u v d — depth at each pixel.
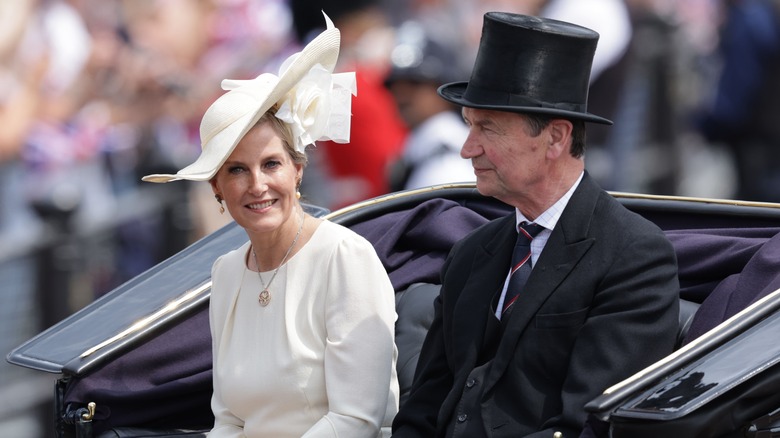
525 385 13.64
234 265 15.36
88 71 28.88
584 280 13.58
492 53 13.84
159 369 16.47
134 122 29.28
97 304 17.58
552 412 13.55
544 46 13.67
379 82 28.34
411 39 26.95
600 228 13.75
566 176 13.97
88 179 28.80
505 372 13.77
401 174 26.97
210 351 16.70
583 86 13.95
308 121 14.62
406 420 14.47
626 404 12.27
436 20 29.75
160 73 29.38
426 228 17.45
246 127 14.16
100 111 29.00
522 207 14.16
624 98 32.47
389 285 14.91
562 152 13.86
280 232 14.84
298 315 14.72
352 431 14.28
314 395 14.62
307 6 29.91
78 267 28.44
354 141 27.73
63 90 28.56
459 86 14.81
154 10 29.28
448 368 14.64
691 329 14.70
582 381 13.21
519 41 13.68
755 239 15.47
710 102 34.53
